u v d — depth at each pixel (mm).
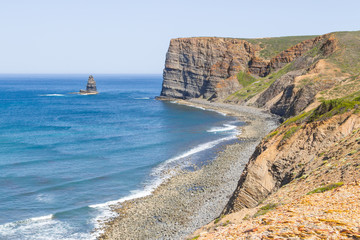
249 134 84688
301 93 96312
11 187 46781
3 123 102562
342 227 11070
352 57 113750
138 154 66188
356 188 16531
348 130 33438
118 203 41938
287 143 36219
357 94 47188
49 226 35875
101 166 57625
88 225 36188
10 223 36250
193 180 50188
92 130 92500
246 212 24094
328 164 24531
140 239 33188
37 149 68750
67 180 50094
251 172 35156
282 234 11328
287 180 31500
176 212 38875
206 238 13812
